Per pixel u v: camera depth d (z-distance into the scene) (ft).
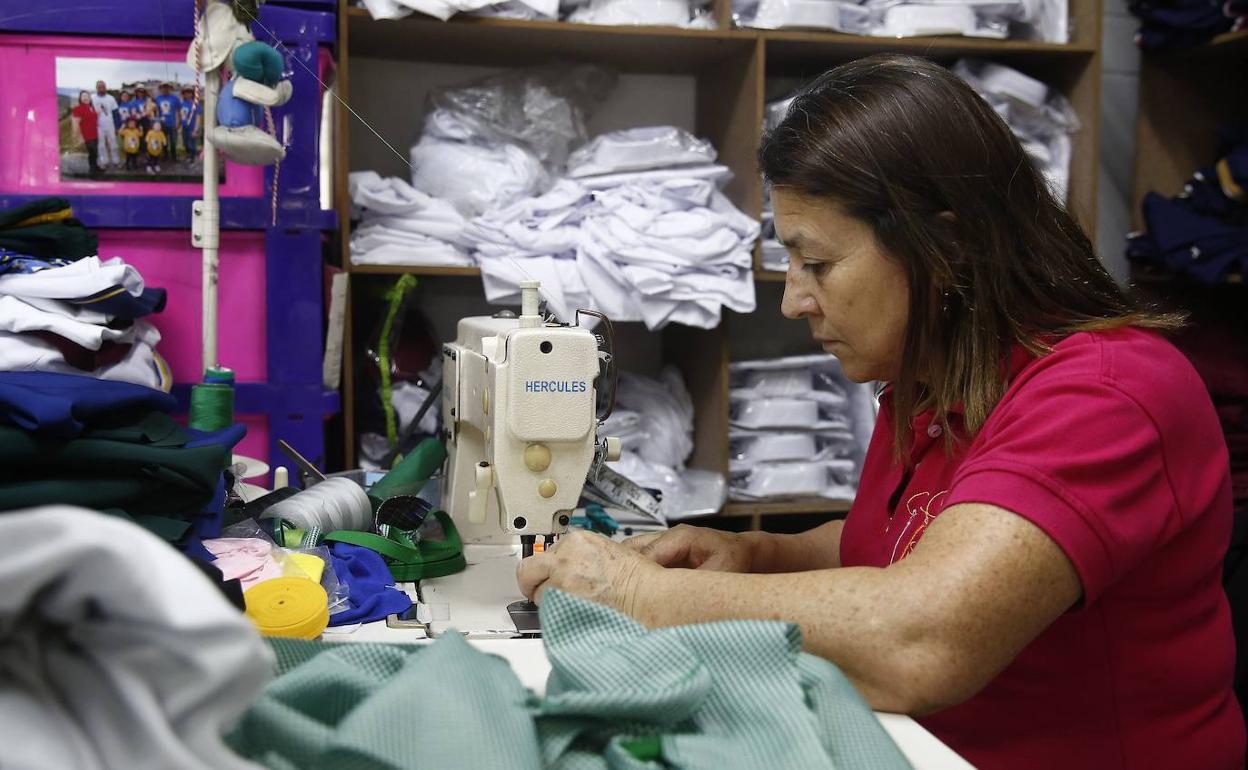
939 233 3.41
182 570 1.49
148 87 6.15
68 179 6.16
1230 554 5.05
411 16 7.37
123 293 4.81
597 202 7.77
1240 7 8.45
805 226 3.58
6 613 1.49
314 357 6.51
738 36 7.81
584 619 2.48
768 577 3.00
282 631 3.29
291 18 6.23
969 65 8.41
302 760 1.89
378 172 8.82
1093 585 2.83
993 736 3.36
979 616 2.69
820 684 2.38
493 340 4.09
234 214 6.29
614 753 2.10
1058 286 3.48
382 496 4.98
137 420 3.57
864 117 3.43
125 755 1.51
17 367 4.66
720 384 8.22
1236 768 3.44
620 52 8.43
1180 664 3.29
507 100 8.05
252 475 5.43
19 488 3.08
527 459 3.90
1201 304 9.63
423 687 2.03
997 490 2.85
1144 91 9.56
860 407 8.75
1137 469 2.97
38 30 5.99
